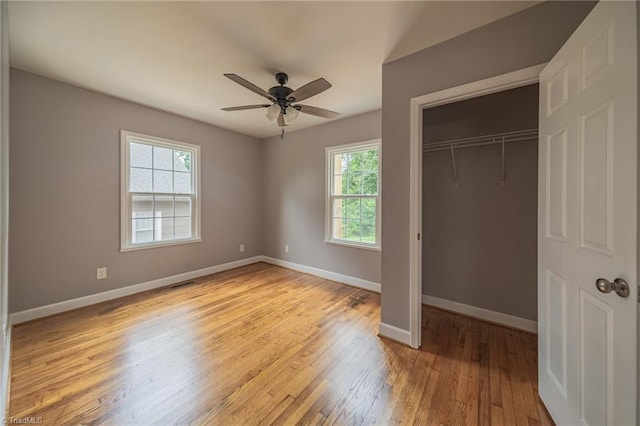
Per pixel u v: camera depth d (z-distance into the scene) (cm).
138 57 214
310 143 408
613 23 93
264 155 479
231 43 194
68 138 266
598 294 102
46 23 171
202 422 134
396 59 212
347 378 167
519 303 235
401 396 152
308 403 147
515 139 234
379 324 234
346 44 194
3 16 135
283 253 452
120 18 167
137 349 198
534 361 185
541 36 152
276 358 188
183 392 154
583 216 110
